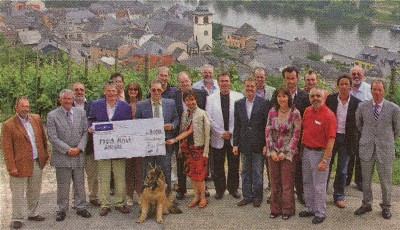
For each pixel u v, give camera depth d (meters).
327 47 129.25
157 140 9.56
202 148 9.75
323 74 101.56
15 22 136.25
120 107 9.59
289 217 9.44
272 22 160.00
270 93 10.30
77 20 152.12
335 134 8.93
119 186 9.75
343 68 109.00
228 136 10.09
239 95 10.22
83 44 138.12
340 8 163.62
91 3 187.75
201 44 131.75
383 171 9.17
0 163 12.65
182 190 10.45
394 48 124.31
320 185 9.15
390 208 9.77
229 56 123.50
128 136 9.52
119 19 157.25
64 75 17.16
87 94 16.84
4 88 18.05
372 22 152.00
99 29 145.00
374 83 8.98
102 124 9.44
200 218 9.51
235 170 10.34
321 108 8.95
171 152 9.90
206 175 9.97
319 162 9.09
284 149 9.18
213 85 10.77
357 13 160.88
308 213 9.46
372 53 109.62
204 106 10.25
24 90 17.09
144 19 156.12
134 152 9.57
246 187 10.00
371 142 9.16
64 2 186.25
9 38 120.44
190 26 137.38
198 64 105.25
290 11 171.75
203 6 133.88
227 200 10.33
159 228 9.13
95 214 9.75
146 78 16.11
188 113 9.73
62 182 9.47
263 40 133.38
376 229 8.95
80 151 9.39
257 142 9.66
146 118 9.56
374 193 10.61
